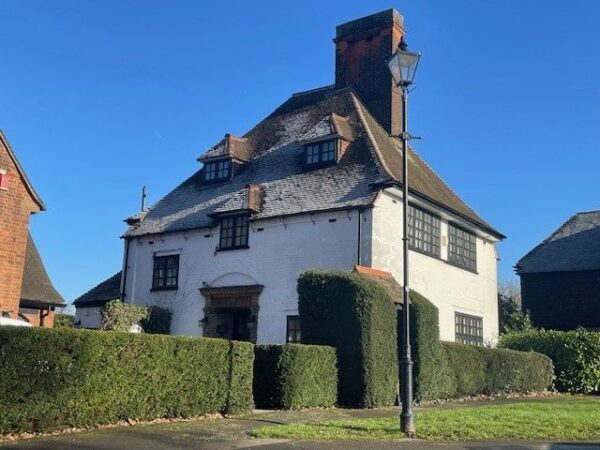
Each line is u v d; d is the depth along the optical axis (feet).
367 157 72.79
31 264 68.64
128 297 85.20
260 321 71.67
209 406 41.52
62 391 33.32
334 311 52.19
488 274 90.99
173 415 39.34
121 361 36.45
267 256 72.90
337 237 68.13
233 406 42.88
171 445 30.81
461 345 62.39
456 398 60.18
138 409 37.29
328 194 71.20
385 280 60.54
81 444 30.09
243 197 76.28
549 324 116.88
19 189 54.85
